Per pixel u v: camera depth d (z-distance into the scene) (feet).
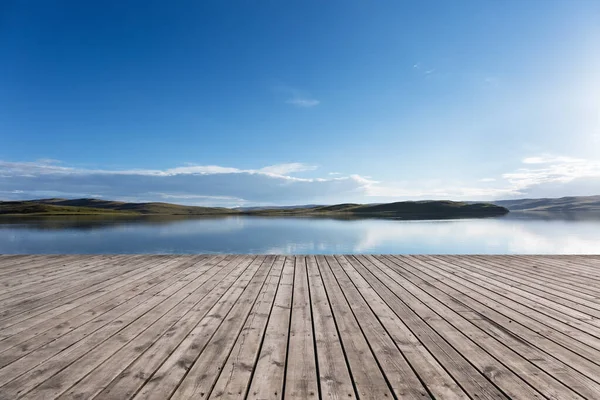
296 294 12.56
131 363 7.05
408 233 68.69
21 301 11.53
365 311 10.59
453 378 6.50
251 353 7.56
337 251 42.32
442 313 10.39
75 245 47.47
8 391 5.98
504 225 94.58
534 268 17.89
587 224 97.50
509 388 6.15
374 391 6.06
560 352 7.66
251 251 41.63
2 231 69.77
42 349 7.73
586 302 11.60
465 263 19.36
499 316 10.13
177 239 55.52
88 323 9.40
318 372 6.73
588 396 5.89
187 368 6.84
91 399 5.75
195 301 11.59
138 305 11.10
